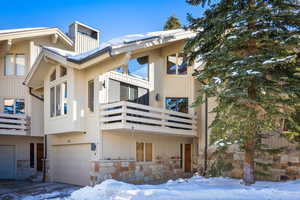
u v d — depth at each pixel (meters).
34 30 16.00
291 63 8.42
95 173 11.31
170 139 14.98
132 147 12.89
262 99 8.02
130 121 11.38
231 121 8.23
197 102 9.20
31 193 10.39
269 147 11.27
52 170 14.29
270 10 8.11
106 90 12.04
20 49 16.12
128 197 7.46
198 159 14.12
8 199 9.29
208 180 10.70
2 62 15.95
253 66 7.98
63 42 18.17
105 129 11.39
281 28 8.61
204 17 9.41
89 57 10.93
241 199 7.11
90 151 11.89
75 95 11.90
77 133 12.56
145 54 13.93
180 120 13.45
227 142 9.41
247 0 8.81
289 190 7.93
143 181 13.03
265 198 7.14
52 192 10.49
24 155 16.06
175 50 14.34
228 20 8.66
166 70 15.07
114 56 10.76
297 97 7.86
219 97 8.55
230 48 8.73
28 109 15.44
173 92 14.84
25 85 14.91
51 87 13.70
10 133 14.19
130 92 13.30
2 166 15.52
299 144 9.80
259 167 10.99
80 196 8.20
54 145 14.30
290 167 10.82
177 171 15.09
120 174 12.02
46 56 12.94
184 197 7.36
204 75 9.26
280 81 8.17
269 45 8.38
